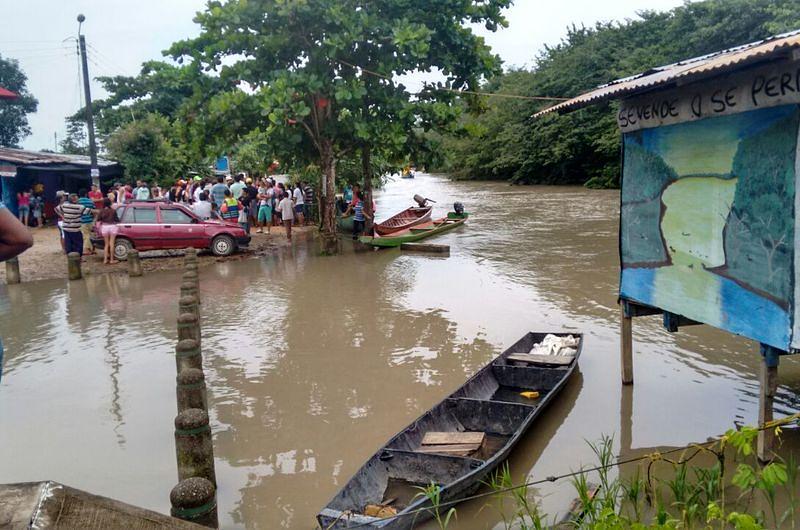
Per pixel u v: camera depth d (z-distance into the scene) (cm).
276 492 593
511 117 5116
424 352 960
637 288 740
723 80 564
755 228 550
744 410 709
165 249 1778
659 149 679
